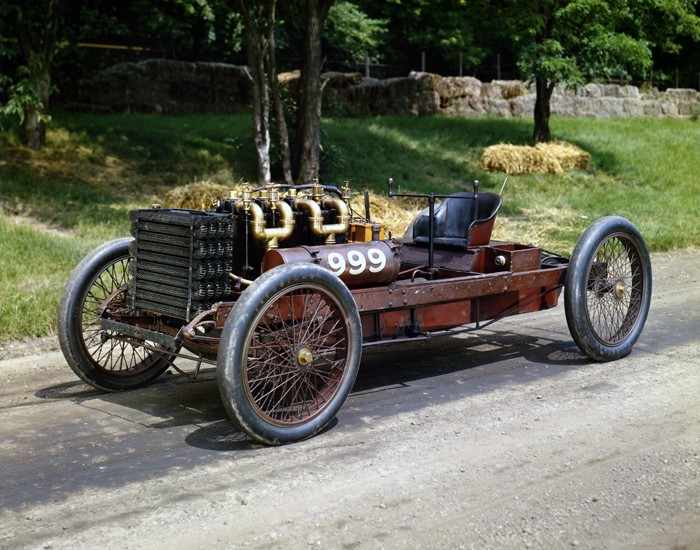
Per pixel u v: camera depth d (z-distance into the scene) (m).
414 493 4.07
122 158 14.59
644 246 6.52
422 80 23.17
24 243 9.67
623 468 4.32
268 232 5.18
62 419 5.23
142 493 4.12
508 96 24.36
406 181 15.23
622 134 22.09
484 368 6.27
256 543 3.61
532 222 12.84
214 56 23.56
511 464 4.39
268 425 4.64
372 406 5.39
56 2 13.93
